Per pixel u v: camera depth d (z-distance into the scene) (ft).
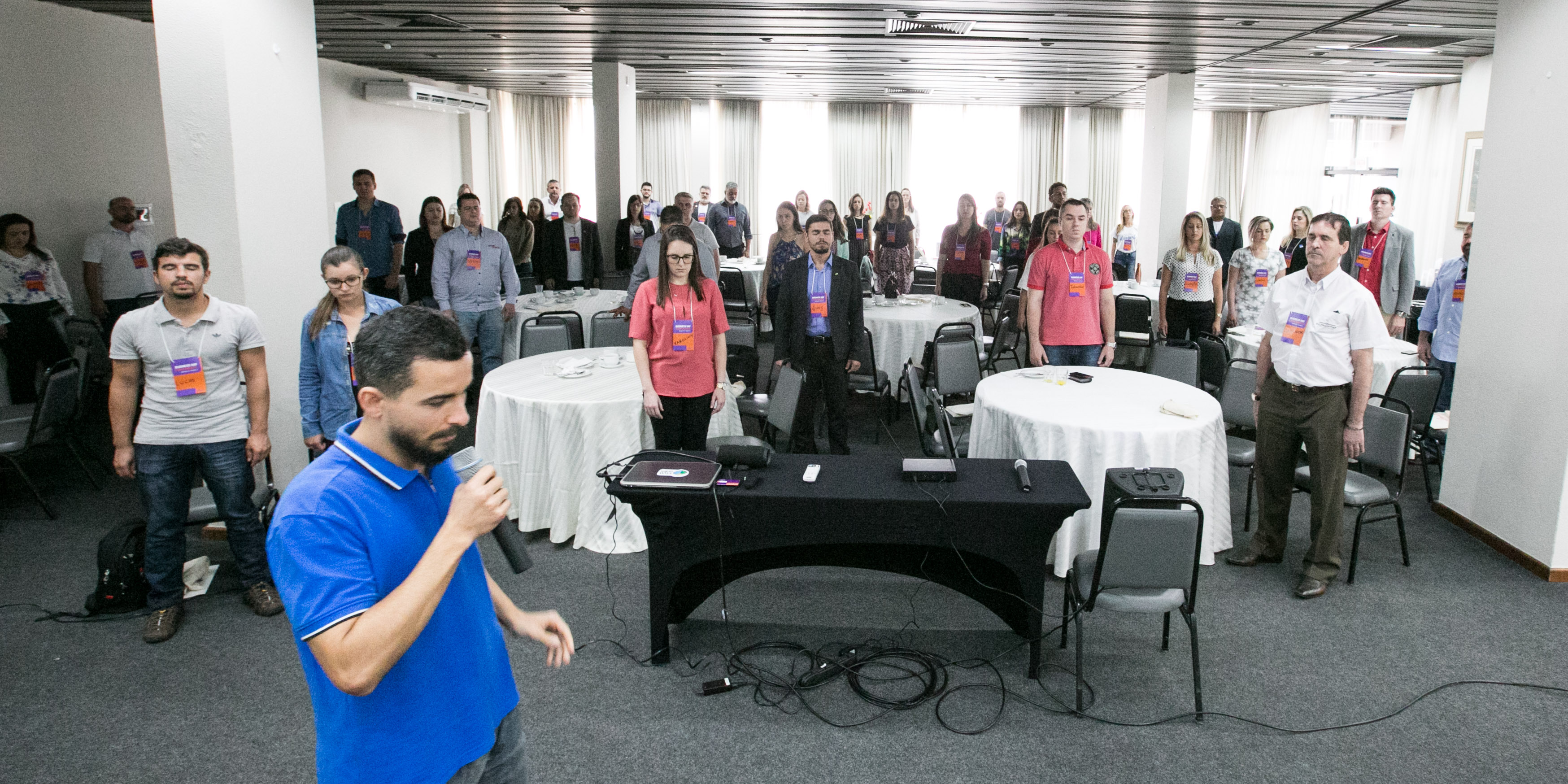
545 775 7.87
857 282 15.78
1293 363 11.39
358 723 4.13
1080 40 25.53
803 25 23.52
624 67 32.30
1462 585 11.86
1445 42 25.46
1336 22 22.45
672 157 48.65
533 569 12.35
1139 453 11.30
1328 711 8.89
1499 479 13.05
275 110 12.94
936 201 51.47
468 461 4.97
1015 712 8.87
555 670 9.67
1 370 19.21
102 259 20.88
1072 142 50.78
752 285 32.40
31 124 20.76
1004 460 10.16
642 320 12.41
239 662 9.94
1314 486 11.44
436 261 18.97
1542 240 12.22
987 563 10.38
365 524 4.02
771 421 14.16
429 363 3.86
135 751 8.27
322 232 14.10
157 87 24.26
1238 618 10.89
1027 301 16.49
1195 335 22.56
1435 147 36.73
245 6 12.25
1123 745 8.31
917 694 9.20
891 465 10.02
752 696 9.18
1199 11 20.97
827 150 49.98
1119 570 8.43
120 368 10.14
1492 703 9.06
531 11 21.86
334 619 3.76
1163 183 33.40
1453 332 17.70
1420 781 7.82
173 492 10.43
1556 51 11.98
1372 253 21.13
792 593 11.64
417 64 33.32
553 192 40.14
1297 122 49.01
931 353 18.93
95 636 10.50
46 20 21.02
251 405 10.76
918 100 47.01
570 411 12.74
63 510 14.97
